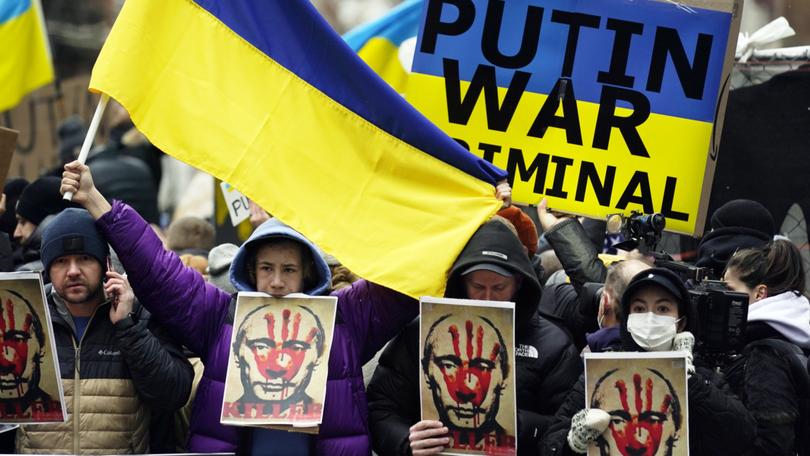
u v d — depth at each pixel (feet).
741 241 41.24
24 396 33.24
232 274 35.17
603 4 41.86
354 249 35.32
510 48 41.75
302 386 33.68
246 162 35.40
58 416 33.24
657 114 41.78
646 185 41.73
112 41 34.71
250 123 35.65
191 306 34.53
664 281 33.22
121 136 83.10
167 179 88.07
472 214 35.88
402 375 35.14
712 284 34.96
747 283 37.86
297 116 36.01
